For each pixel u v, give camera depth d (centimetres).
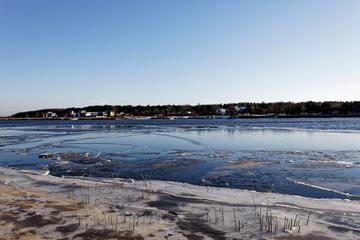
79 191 838
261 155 1762
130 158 1677
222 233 519
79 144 2528
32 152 2009
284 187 985
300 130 4306
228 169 1322
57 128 6112
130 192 832
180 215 624
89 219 589
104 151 2027
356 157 1645
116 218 598
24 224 559
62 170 1328
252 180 1097
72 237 496
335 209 685
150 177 1160
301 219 600
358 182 1045
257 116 15612
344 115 13938
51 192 827
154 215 622
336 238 499
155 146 2331
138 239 489
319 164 1417
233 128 5181
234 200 757
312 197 863
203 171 1281
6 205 689
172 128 5500
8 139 3166
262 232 523
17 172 1179
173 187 912
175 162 1520
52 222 571
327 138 2900
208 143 2541
